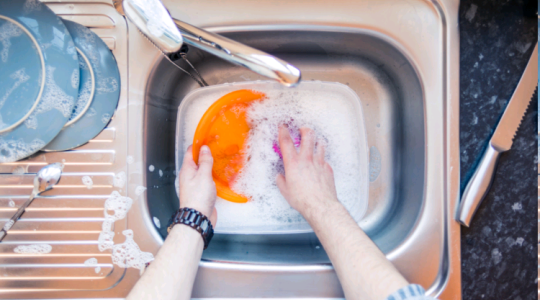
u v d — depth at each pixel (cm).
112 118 55
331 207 55
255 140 66
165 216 60
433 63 55
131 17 41
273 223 64
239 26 54
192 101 63
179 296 46
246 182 66
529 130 57
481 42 57
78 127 54
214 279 54
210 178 58
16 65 52
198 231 53
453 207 55
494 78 57
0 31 52
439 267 55
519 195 57
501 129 56
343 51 63
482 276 57
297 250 61
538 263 57
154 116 59
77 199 55
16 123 51
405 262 54
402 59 57
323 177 60
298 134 66
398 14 55
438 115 55
